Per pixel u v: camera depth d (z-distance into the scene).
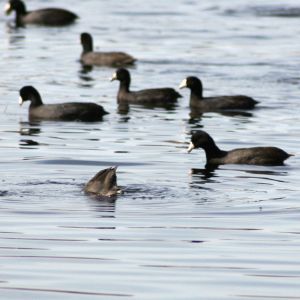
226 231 17.28
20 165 22.91
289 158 24.70
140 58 41.81
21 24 52.53
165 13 55.44
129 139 26.81
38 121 29.97
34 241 16.52
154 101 33.62
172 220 18.03
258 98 33.75
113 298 13.50
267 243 16.55
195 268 15.00
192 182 21.45
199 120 30.17
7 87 34.94
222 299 13.47
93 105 30.88
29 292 13.73
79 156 24.17
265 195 20.20
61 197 19.64
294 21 52.94
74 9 57.38
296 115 30.81
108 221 17.88
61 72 38.66
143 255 15.71
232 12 56.19
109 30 49.66
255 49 43.75
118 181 21.28
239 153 24.27
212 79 37.22
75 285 14.08
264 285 14.14
